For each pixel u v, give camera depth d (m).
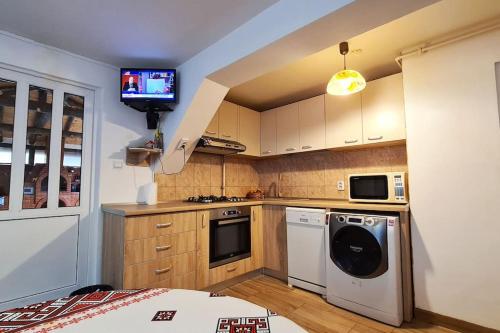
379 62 2.46
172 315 0.78
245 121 3.50
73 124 2.35
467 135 1.92
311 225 2.60
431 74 2.09
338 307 2.30
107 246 2.22
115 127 2.51
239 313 0.79
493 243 1.80
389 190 2.29
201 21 1.85
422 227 2.07
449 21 1.83
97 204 2.37
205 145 2.83
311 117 3.14
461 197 1.93
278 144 3.47
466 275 1.89
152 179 2.79
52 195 2.19
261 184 4.03
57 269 2.19
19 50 2.01
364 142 2.68
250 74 2.19
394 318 1.98
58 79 2.25
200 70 2.27
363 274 2.16
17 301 1.98
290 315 2.17
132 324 0.73
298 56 1.88
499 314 1.76
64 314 0.79
